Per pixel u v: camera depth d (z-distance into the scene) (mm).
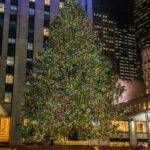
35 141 38031
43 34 62094
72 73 33281
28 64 58344
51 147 21062
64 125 32188
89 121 32312
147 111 66375
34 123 37812
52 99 32688
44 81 34594
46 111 33125
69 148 21188
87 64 33469
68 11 37094
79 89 32000
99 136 33531
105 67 35750
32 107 37375
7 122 52844
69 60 33562
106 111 33906
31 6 63438
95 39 36812
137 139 62438
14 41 59156
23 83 56438
